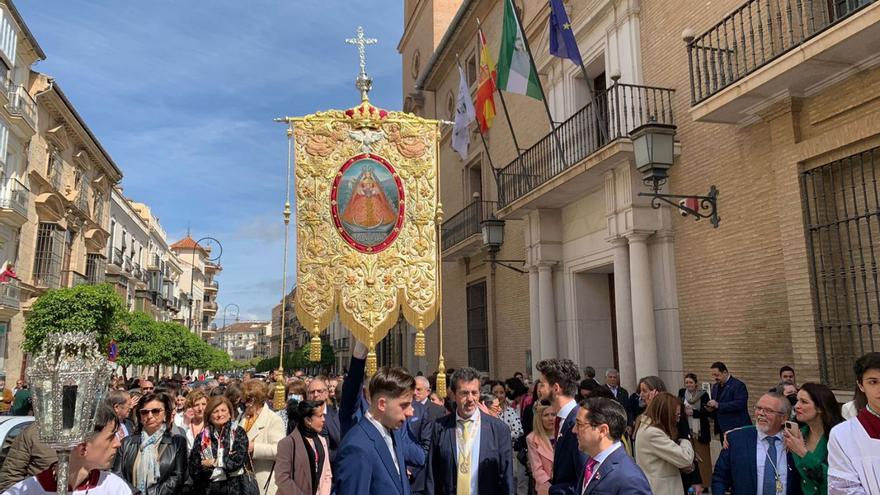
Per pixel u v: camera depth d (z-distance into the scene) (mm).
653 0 10797
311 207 5930
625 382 10477
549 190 12109
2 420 5980
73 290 20391
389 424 3723
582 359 12719
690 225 9789
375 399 3748
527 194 13016
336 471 3627
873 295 6836
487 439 4469
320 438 5438
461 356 19516
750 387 8484
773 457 4246
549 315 13367
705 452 8125
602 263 11742
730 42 8992
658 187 9414
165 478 5547
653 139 8820
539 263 13477
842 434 3365
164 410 5961
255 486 5875
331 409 6707
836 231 7238
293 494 4812
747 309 8602
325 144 6055
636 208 10227
